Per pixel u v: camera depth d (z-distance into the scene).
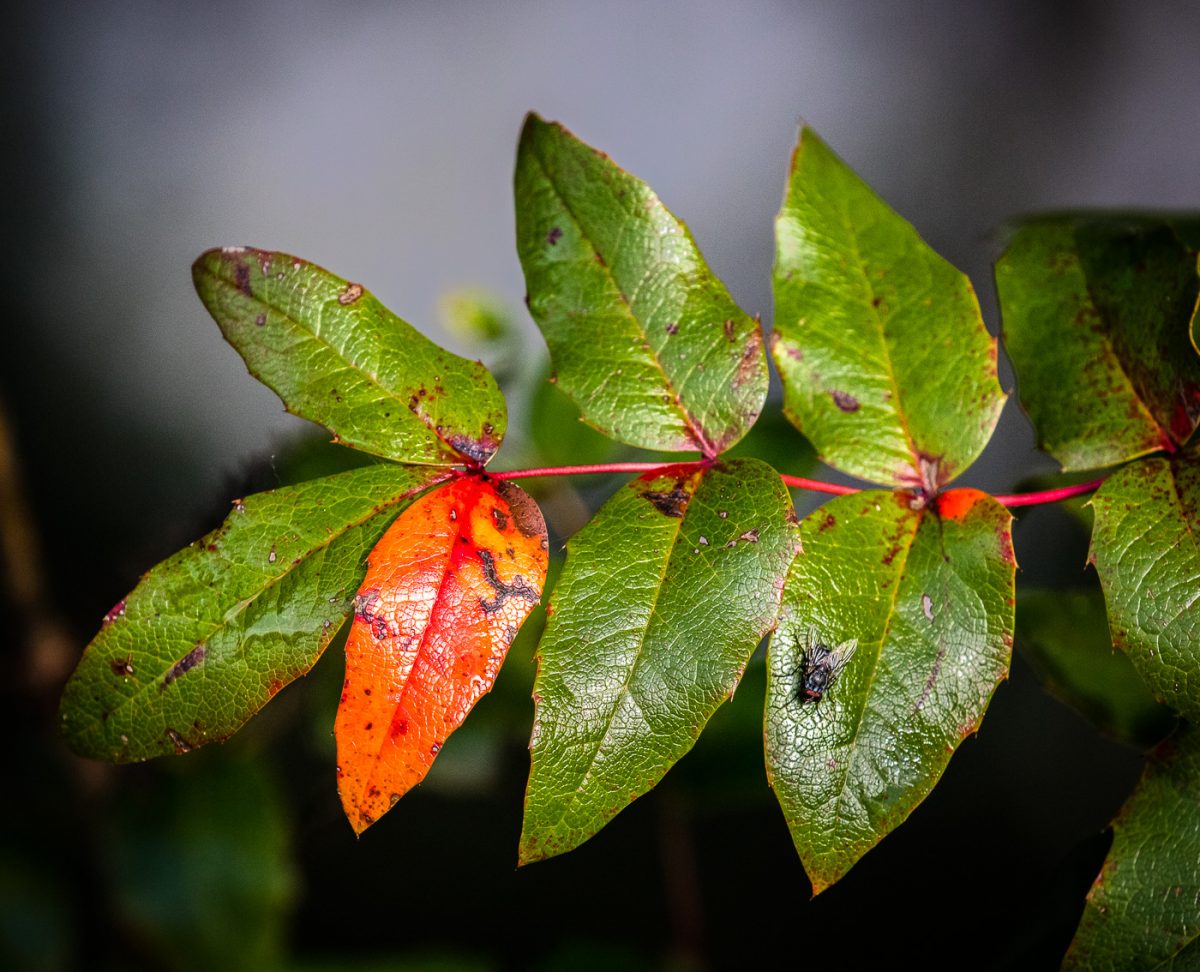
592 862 0.71
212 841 0.50
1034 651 0.39
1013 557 0.34
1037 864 0.70
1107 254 0.36
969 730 0.33
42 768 0.52
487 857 0.70
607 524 0.34
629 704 0.33
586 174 0.35
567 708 0.33
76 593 0.69
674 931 0.69
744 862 0.71
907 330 0.35
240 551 0.34
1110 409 0.35
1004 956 0.37
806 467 0.43
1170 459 0.35
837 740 0.33
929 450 0.35
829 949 0.69
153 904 0.49
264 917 0.49
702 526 0.34
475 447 0.35
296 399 0.34
